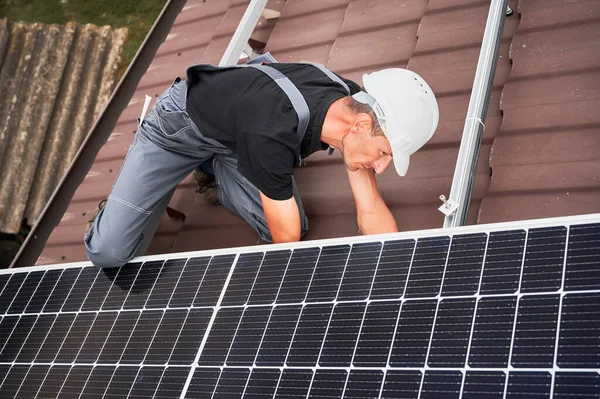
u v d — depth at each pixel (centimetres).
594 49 472
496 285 312
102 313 429
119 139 687
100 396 385
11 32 1205
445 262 333
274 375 339
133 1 1441
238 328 368
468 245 333
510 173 434
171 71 721
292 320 354
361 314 337
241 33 563
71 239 616
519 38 504
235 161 480
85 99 1114
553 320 288
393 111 395
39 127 1101
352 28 596
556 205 409
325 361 330
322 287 359
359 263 357
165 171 475
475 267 323
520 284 306
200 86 439
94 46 1170
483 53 435
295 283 369
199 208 542
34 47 1184
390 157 409
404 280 338
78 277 465
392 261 348
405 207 455
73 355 416
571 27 493
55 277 476
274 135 392
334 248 371
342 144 409
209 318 384
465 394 288
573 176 415
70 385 401
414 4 584
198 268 417
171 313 401
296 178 509
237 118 411
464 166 392
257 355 351
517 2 535
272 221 419
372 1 609
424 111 399
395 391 304
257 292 378
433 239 345
